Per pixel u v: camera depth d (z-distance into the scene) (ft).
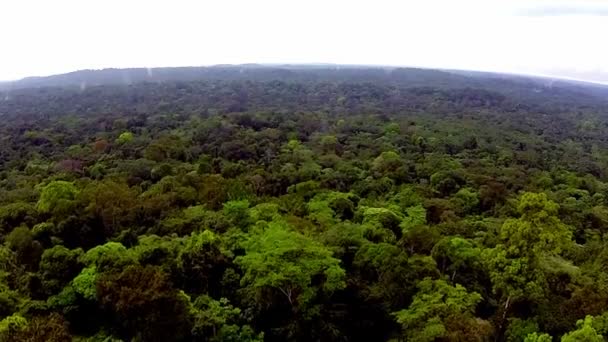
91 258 122.01
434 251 135.85
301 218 165.78
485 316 121.49
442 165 281.13
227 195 180.55
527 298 112.47
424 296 109.29
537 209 113.29
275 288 113.50
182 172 234.79
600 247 164.86
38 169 261.65
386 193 223.71
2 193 204.64
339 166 272.51
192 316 107.34
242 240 133.49
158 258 127.65
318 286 113.09
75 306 113.60
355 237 138.72
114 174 229.04
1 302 108.68
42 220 157.89
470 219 195.93
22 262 133.90
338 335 111.24
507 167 310.45
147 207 163.84
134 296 103.19
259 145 325.62
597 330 99.35
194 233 136.15
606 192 278.26
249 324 113.09
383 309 116.06
